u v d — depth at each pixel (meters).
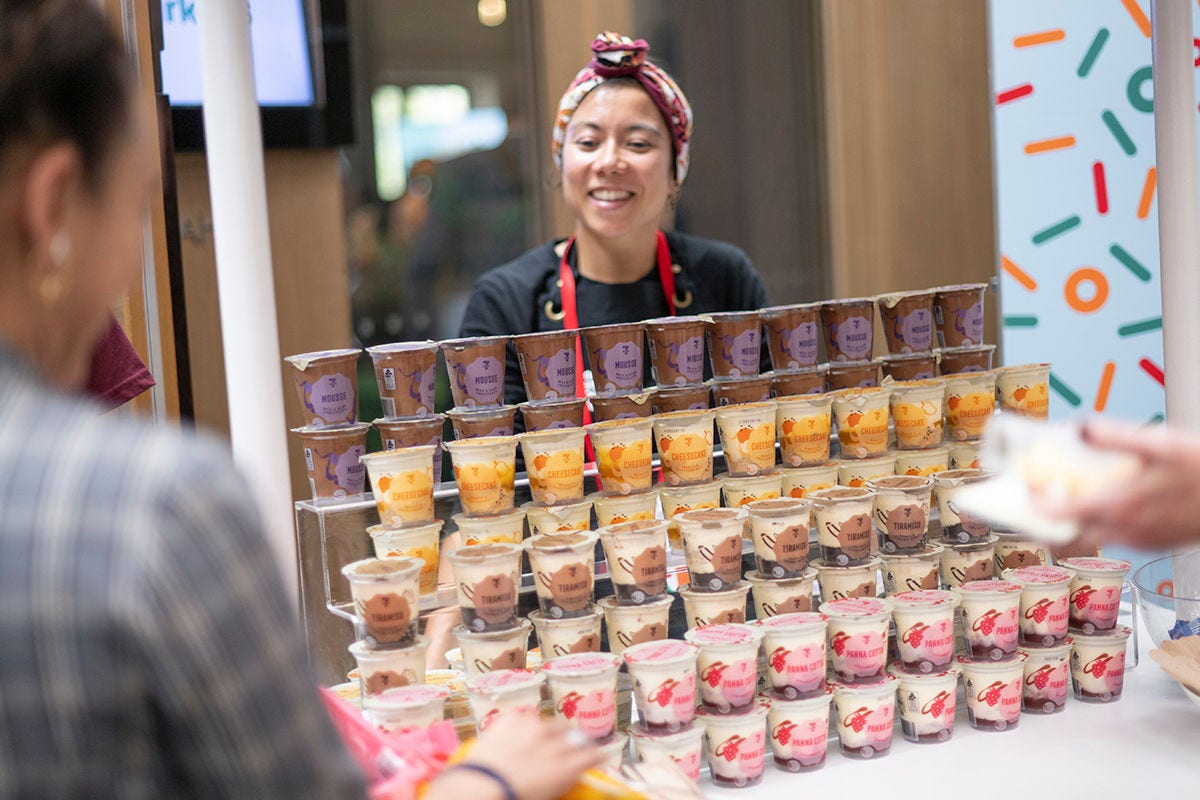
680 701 1.35
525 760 0.84
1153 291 2.93
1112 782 1.34
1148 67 2.85
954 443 1.78
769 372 1.81
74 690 0.59
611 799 0.93
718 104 4.32
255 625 0.62
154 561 0.59
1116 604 1.57
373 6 3.74
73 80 0.66
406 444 1.57
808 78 4.37
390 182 3.84
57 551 0.60
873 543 1.62
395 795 0.97
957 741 1.48
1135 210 2.90
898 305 1.82
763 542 1.52
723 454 1.72
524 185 4.03
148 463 0.62
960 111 4.34
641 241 2.39
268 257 1.41
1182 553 1.74
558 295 2.39
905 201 4.39
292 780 0.63
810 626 1.40
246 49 1.37
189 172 3.13
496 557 1.38
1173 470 0.90
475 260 3.97
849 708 1.44
